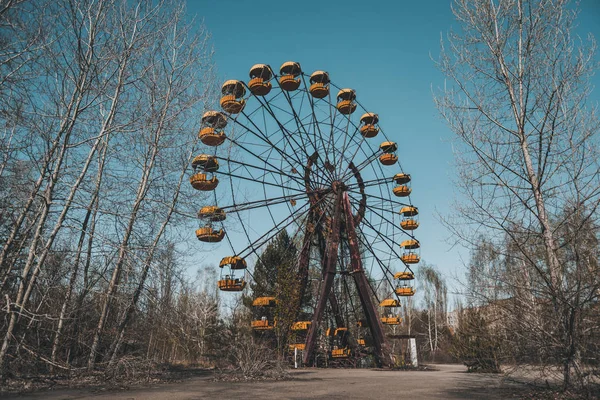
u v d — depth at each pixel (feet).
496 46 44.88
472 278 41.04
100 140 62.44
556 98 40.22
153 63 67.92
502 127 43.73
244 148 99.66
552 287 35.09
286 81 99.76
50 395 42.24
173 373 74.38
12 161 49.26
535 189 40.22
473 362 77.51
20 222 48.52
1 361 47.78
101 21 57.77
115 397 41.57
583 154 38.27
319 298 101.24
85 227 55.93
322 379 66.74
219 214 89.86
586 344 34.22
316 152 111.75
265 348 85.76
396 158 116.67
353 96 114.52
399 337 114.11
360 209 115.44
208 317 126.00
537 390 39.93
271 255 128.26
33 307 59.16
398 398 42.09
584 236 36.04
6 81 46.60
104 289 63.93
